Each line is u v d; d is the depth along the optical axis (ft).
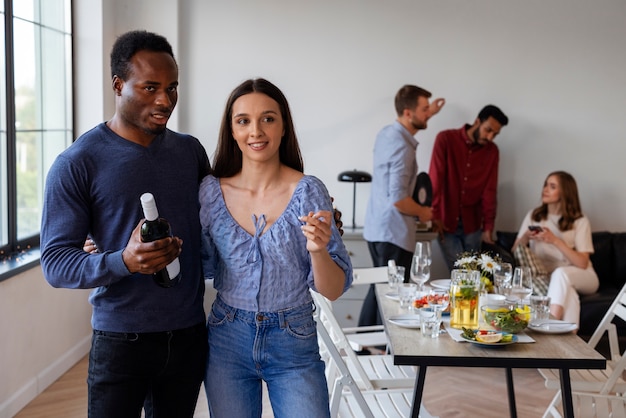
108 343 7.69
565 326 11.12
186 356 7.91
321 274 7.46
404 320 11.51
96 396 7.77
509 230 21.53
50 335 15.98
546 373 12.56
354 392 10.39
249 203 7.77
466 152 20.31
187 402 8.10
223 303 7.85
